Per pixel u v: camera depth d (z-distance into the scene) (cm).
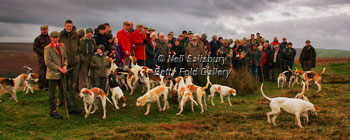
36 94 1073
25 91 1131
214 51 1419
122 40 1109
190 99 862
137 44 1176
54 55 758
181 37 1312
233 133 632
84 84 914
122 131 673
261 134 617
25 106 899
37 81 1106
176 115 843
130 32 1198
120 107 915
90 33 882
